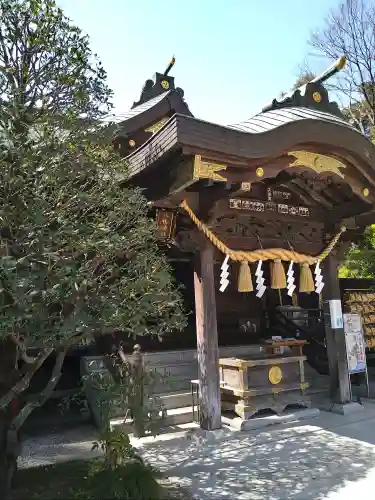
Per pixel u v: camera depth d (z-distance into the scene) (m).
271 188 8.13
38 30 4.61
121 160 5.52
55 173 4.33
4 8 4.55
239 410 7.26
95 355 9.20
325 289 9.00
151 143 6.28
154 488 4.57
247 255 7.56
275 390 7.61
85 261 4.62
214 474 5.33
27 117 4.37
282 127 6.32
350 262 14.52
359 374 10.90
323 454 5.96
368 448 6.20
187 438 6.64
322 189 8.44
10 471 4.47
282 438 6.70
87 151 4.82
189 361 9.40
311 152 7.04
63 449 6.25
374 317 11.55
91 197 4.56
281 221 8.36
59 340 4.12
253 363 7.44
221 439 6.61
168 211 6.91
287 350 8.55
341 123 7.39
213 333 7.02
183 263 10.81
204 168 5.89
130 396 5.55
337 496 4.62
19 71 4.67
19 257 4.12
